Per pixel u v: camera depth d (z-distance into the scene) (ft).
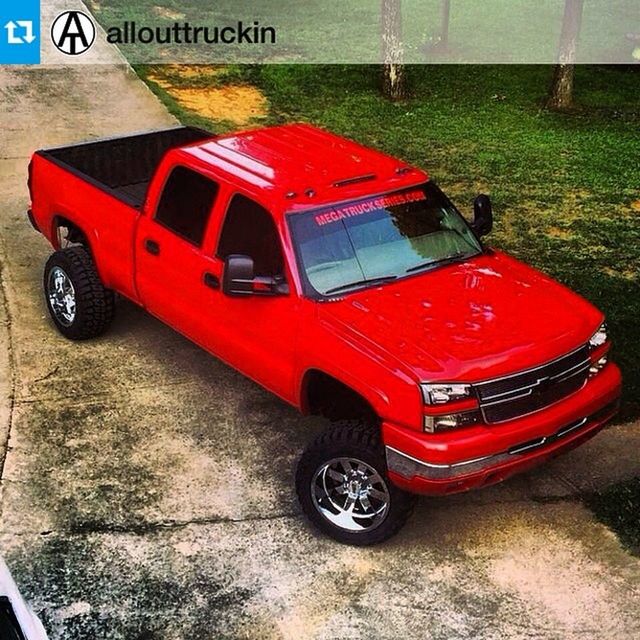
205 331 23.09
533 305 20.48
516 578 19.25
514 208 39.04
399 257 21.66
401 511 19.06
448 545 20.12
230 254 22.00
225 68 56.39
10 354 26.94
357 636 17.79
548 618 18.25
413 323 19.47
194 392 25.50
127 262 25.25
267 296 20.67
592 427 20.15
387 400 18.28
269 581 19.10
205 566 19.44
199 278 22.75
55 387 25.49
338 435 19.29
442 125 49.88
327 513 19.99
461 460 17.97
